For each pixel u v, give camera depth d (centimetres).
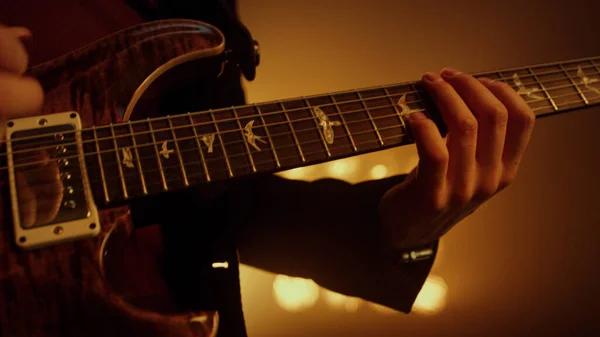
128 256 66
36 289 58
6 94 62
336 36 84
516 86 69
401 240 72
